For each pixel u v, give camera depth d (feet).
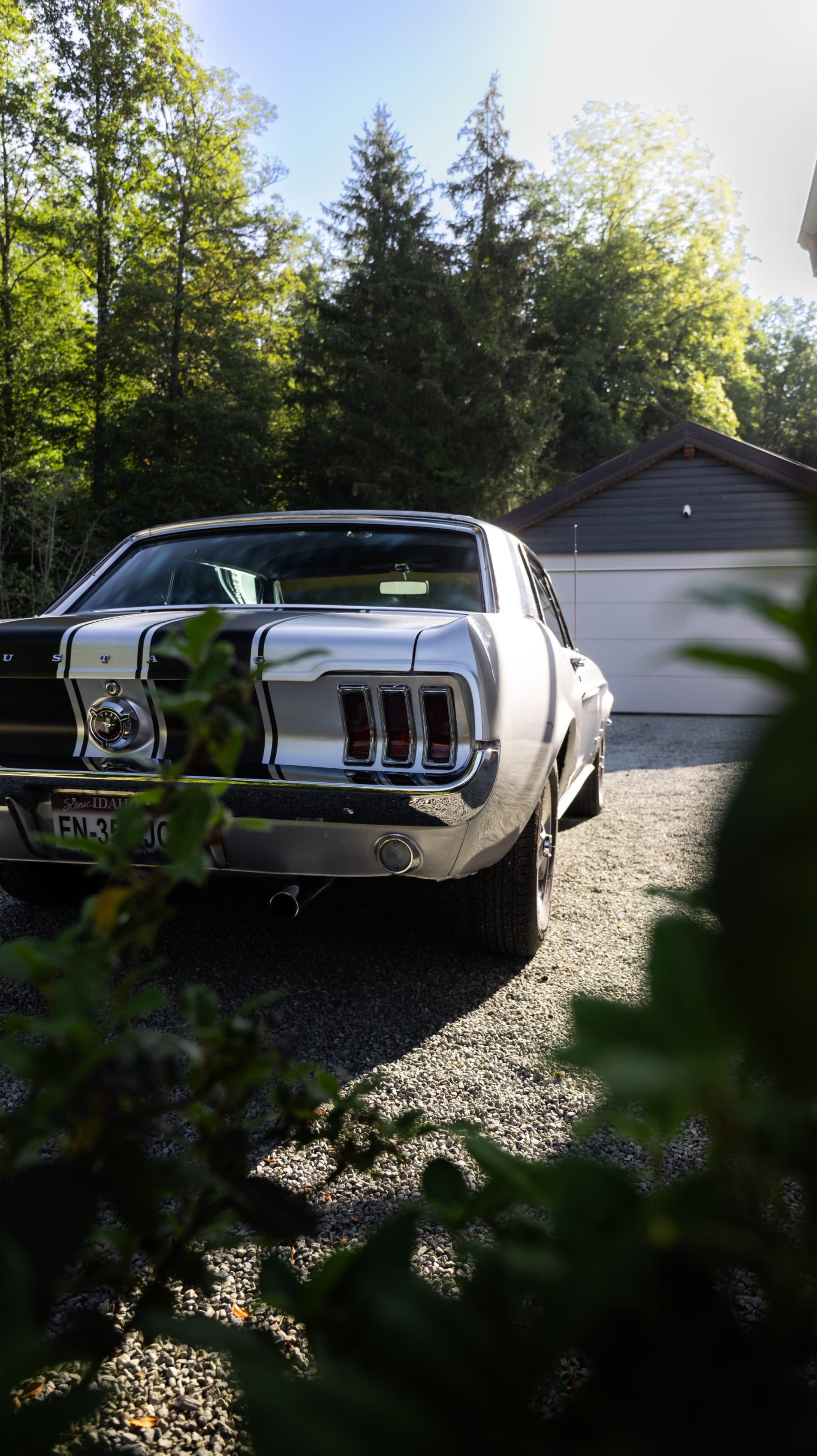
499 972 9.63
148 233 82.69
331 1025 8.27
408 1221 0.96
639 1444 0.66
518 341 86.22
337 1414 0.62
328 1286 1.01
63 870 11.19
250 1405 0.63
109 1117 1.13
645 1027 0.58
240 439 80.79
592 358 99.04
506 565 11.05
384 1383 0.70
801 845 0.44
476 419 80.74
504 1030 8.15
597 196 107.45
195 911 11.47
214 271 83.46
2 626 8.77
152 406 78.18
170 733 8.01
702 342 109.60
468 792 7.54
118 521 76.59
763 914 0.45
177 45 79.36
